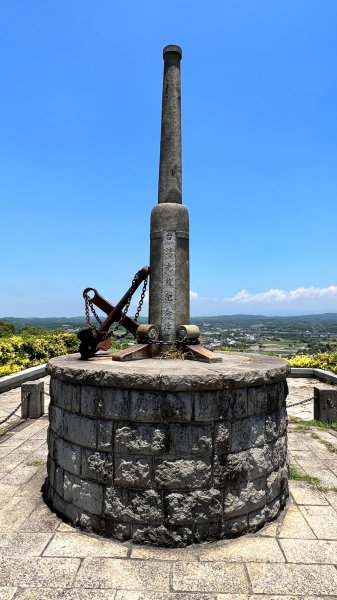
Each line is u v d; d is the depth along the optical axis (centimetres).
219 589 308
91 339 506
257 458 395
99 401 380
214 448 371
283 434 441
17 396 1048
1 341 1415
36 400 827
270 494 409
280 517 420
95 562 338
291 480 519
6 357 1373
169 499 362
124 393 372
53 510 429
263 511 400
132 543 366
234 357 543
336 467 568
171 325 526
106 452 377
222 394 375
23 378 1199
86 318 568
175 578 320
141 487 366
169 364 451
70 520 400
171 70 564
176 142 556
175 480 363
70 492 400
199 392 368
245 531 385
